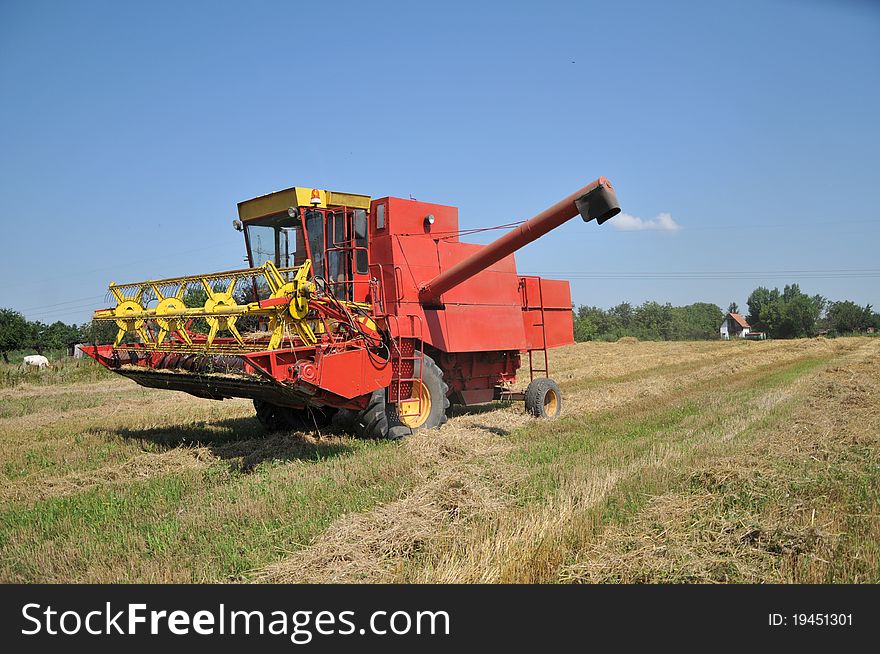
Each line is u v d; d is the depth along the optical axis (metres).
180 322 9.32
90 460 9.10
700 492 6.93
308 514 6.33
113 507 6.72
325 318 8.73
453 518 6.22
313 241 10.04
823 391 16.11
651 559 5.19
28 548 5.61
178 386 9.78
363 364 9.11
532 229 9.83
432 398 10.74
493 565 5.00
